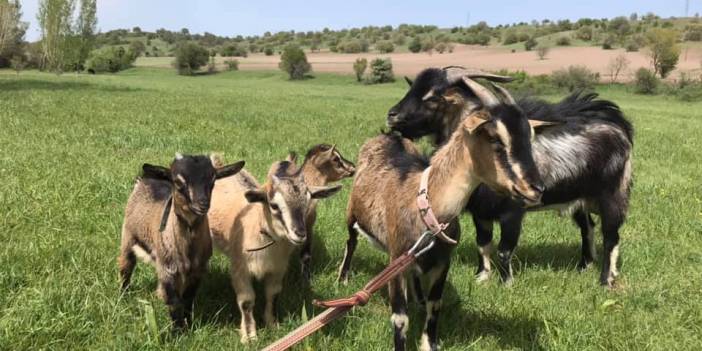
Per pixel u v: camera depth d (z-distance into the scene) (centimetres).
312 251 251
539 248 279
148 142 449
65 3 2306
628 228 307
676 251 274
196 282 173
